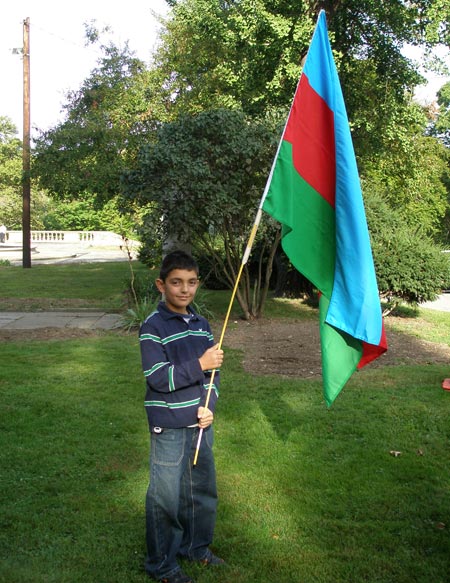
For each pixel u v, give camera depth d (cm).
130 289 1295
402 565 330
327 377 361
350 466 459
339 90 363
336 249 358
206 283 1612
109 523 369
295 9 1278
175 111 1630
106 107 1650
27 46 2431
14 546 343
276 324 1127
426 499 407
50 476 434
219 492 411
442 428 541
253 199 1053
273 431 532
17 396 621
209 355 295
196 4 1425
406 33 1416
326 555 338
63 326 1090
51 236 4566
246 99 1430
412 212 1731
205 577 314
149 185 1005
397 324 1170
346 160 354
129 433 522
